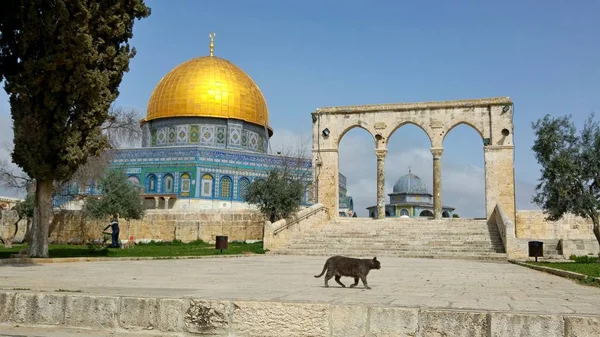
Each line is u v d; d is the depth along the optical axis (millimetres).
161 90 66125
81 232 45219
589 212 27750
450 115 42781
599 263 24422
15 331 8945
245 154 61344
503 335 7641
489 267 23000
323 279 14992
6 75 23562
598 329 7336
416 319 7957
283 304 8492
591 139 28375
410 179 80062
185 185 58844
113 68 25141
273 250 34344
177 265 21938
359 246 34250
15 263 21891
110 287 11555
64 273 16531
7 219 48812
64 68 23125
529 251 27641
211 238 43188
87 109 24391
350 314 8219
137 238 44750
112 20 24500
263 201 40844
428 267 22312
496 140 41250
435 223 38688
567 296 11055
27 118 23016
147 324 8898
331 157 45156
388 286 13211
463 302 9430
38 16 22375
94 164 41094
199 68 66438
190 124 64562
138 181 60344
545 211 30172
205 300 8789
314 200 45031
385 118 44312
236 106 65562
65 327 9164
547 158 28641
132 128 42781
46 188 24453
